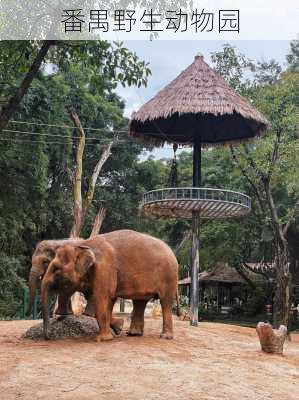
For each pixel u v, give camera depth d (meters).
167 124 17.86
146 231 36.34
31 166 24.42
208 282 37.66
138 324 11.61
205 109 15.47
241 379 8.33
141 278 11.04
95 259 10.66
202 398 7.03
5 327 13.41
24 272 28.77
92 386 7.21
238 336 13.96
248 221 28.11
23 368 7.98
